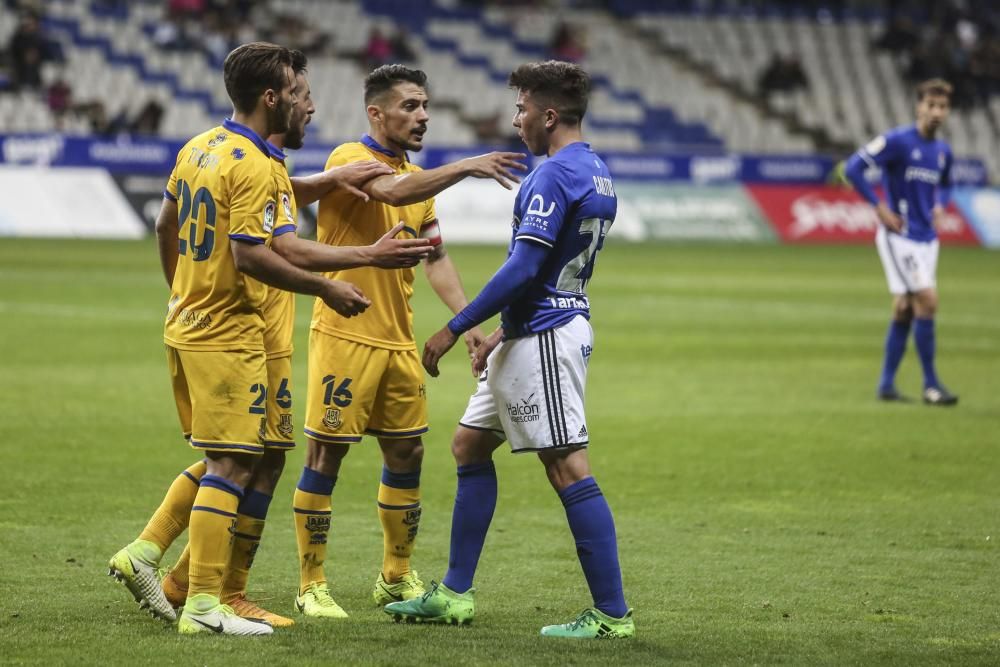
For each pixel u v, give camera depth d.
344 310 17.94
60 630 17.62
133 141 106.62
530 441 18.25
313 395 20.09
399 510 20.22
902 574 21.81
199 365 17.84
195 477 18.64
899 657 16.98
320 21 137.12
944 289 81.31
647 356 50.72
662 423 36.66
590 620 18.00
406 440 20.34
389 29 139.50
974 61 148.50
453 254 96.25
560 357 18.19
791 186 125.81
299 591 19.89
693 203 121.75
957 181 127.44
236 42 126.81
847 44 154.75
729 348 53.38
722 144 141.00
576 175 18.06
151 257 88.06
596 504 18.17
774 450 33.00
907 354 53.19
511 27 144.88
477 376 19.25
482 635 17.97
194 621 17.73
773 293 76.69
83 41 123.94
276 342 19.30
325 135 124.69
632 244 115.50
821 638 17.92
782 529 25.06
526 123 18.73
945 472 30.59
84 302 63.47
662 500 27.52
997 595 20.48
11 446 31.28
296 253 17.98
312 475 19.98
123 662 16.09
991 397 42.34
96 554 22.11
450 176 19.22
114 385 40.75
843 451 32.97
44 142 103.62
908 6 158.00
